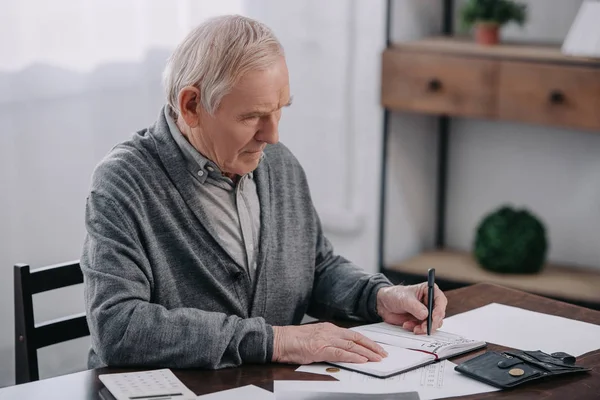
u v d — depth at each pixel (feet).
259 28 5.44
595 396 4.82
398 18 11.24
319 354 5.16
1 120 9.16
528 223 11.28
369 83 11.87
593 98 9.95
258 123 5.45
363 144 12.10
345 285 6.30
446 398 4.73
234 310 5.92
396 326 5.88
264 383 4.91
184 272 5.77
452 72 10.75
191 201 5.77
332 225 12.46
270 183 6.28
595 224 11.69
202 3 10.64
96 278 5.31
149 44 10.31
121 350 5.11
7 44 9.05
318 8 11.91
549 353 5.43
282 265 6.22
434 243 12.76
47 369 9.92
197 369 5.10
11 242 9.43
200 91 5.40
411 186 12.17
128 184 5.60
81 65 9.66
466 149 12.47
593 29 10.07
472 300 6.44
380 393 4.75
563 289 10.81
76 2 9.49
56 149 9.66
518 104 10.41
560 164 11.80
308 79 12.22
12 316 9.55
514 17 10.98
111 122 10.10
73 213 9.94
